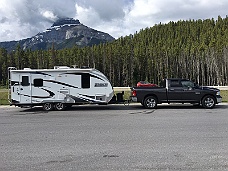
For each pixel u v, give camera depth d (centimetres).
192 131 880
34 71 1593
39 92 1598
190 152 636
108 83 1617
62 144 732
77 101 1611
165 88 1595
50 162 579
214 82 7556
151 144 715
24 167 549
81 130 927
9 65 7381
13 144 741
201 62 7838
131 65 7638
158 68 7950
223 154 616
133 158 596
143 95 1603
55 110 1608
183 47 8894
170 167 534
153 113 1372
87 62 7706
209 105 1574
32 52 7900
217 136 800
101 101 1614
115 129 934
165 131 885
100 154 631
